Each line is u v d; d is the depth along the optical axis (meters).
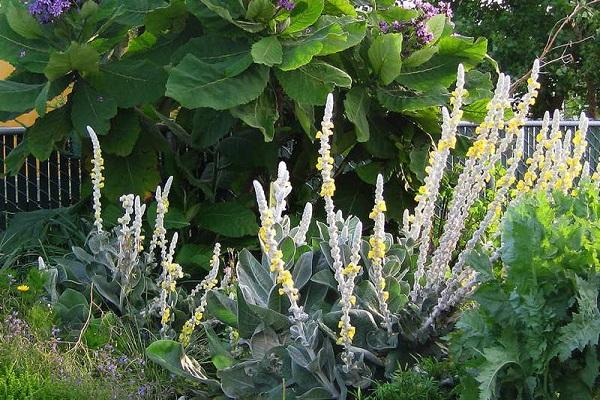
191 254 6.11
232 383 4.23
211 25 5.93
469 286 4.09
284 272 3.95
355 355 4.13
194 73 5.60
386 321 4.20
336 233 3.98
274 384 4.18
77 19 6.02
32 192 7.14
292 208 6.66
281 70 5.79
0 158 7.02
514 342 3.62
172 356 4.45
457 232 4.24
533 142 10.14
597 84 16.22
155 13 6.16
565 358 3.47
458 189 4.22
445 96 6.28
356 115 6.12
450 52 6.51
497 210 4.19
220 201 6.82
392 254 4.62
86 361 4.69
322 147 4.01
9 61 5.99
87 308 5.16
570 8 14.73
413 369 4.07
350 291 3.98
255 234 6.18
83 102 5.90
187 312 5.31
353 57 6.34
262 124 5.78
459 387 3.84
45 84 5.86
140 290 5.22
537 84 4.12
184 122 6.75
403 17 6.75
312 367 3.98
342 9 6.27
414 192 6.71
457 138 6.71
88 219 6.54
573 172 4.33
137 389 4.44
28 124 9.26
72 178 7.31
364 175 6.51
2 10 6.21
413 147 6.48
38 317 4.86
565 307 3.57
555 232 3.62
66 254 6.15
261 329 4.22
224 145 6.48
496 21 16.05
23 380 4.27
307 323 4.10
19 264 6.22
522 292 3.62
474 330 3.74
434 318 4.18
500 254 4.00
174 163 6.39
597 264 3.58
